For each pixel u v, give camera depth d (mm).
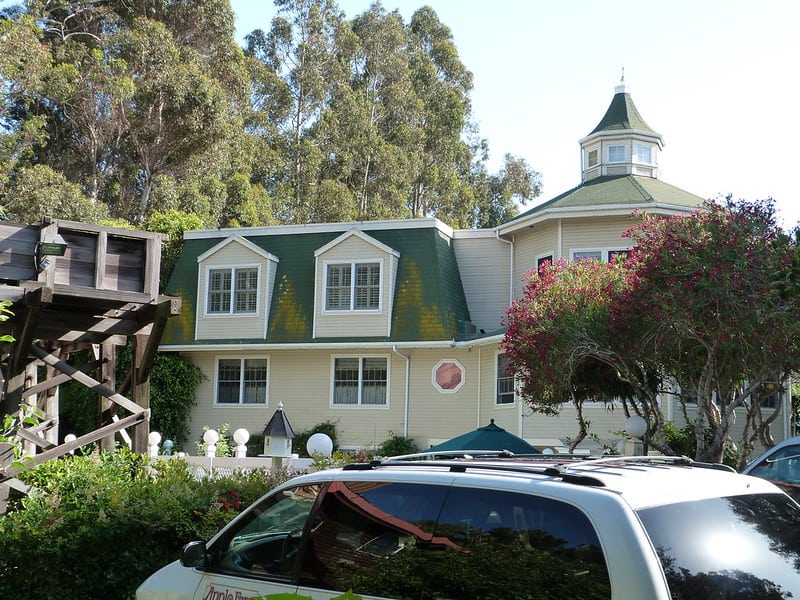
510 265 27641
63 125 43156
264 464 17406
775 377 13461
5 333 10539
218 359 28344
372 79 62312
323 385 27234
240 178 45312
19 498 10391
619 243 24578
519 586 3973
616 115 29203
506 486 4238
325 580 4820
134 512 8258
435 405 26031
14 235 10562
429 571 4344
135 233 11312
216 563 5500
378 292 26594
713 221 12398
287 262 28281
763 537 4027
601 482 3992
